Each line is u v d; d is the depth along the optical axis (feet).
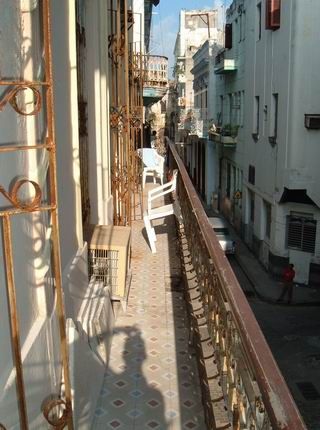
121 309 18.86
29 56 9.59
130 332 17.24
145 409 13.00
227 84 83.82
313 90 47.98
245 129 69.56
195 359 14.39
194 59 121.08
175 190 31.04
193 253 17.42
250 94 65.87
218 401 9.95
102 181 21.24
